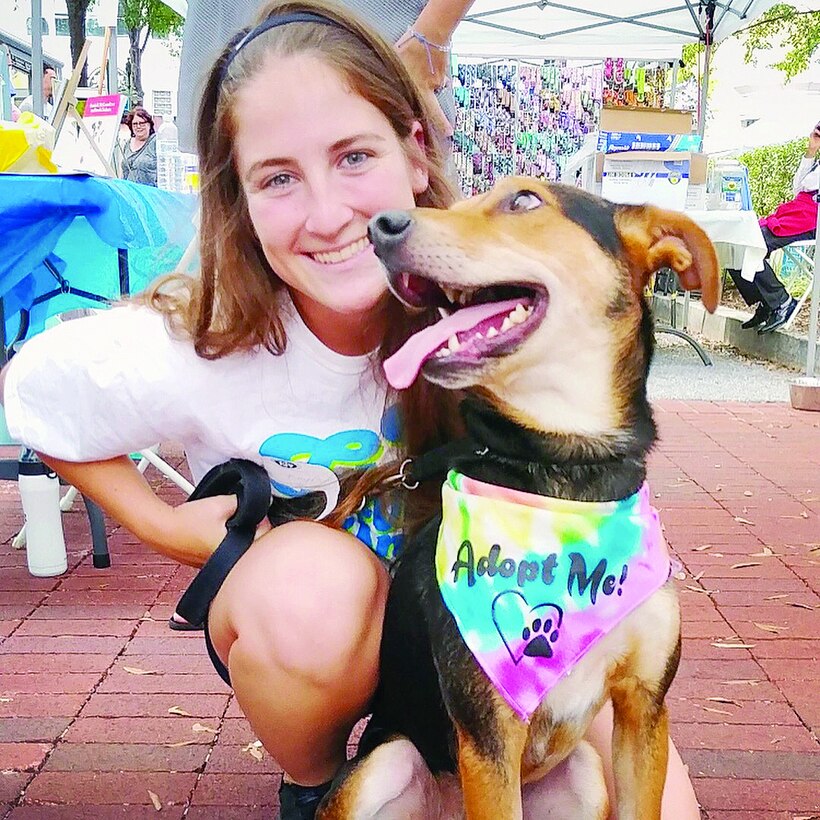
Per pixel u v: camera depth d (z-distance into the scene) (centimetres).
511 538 170
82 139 463
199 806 233
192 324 194
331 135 179
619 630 173
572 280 173
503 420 177
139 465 434
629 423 180
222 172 194
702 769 248
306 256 185
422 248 165
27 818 228
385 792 183
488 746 168
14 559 405
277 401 198
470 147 1132
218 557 199
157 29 2016
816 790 240
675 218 182
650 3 959
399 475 200
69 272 354
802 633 327
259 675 193
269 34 186
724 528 439
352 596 192
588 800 195
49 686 292
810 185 886
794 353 850
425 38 275
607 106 781
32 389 197
